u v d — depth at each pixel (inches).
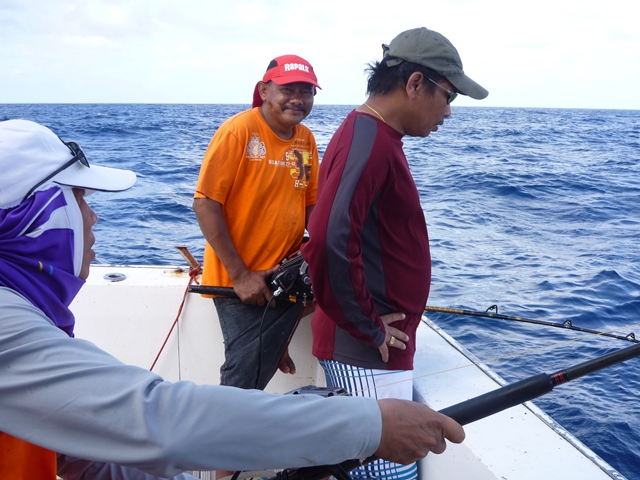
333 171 66.6
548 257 302.7
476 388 80.8
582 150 1003.9
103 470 48.8
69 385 32.5
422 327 102.5
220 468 33.3
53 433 32.8
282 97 89.4
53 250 39.6
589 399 154.6
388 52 70.8
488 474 62.9
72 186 41.2
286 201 92.4
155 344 99.4
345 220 64.6
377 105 70.4
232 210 91.1
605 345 186.1
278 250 92.8
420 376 84.0
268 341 89.9
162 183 495.2
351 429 35.5
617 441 135.5
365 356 74.0
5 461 36.5
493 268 281.7
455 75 68.9
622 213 434.3
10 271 36.9
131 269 106.4
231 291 90.7
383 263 72.3
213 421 32.9
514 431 70.1
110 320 98.9
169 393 33.1
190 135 1079.0
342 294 66.7
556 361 175.3
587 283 257.4
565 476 62.2
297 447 34.2
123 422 32.1
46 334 34.0
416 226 73.3
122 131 1178.6
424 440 38.2
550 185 558.9
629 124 2097.7
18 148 38.7
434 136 1302.9
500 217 410.9
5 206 37.9
